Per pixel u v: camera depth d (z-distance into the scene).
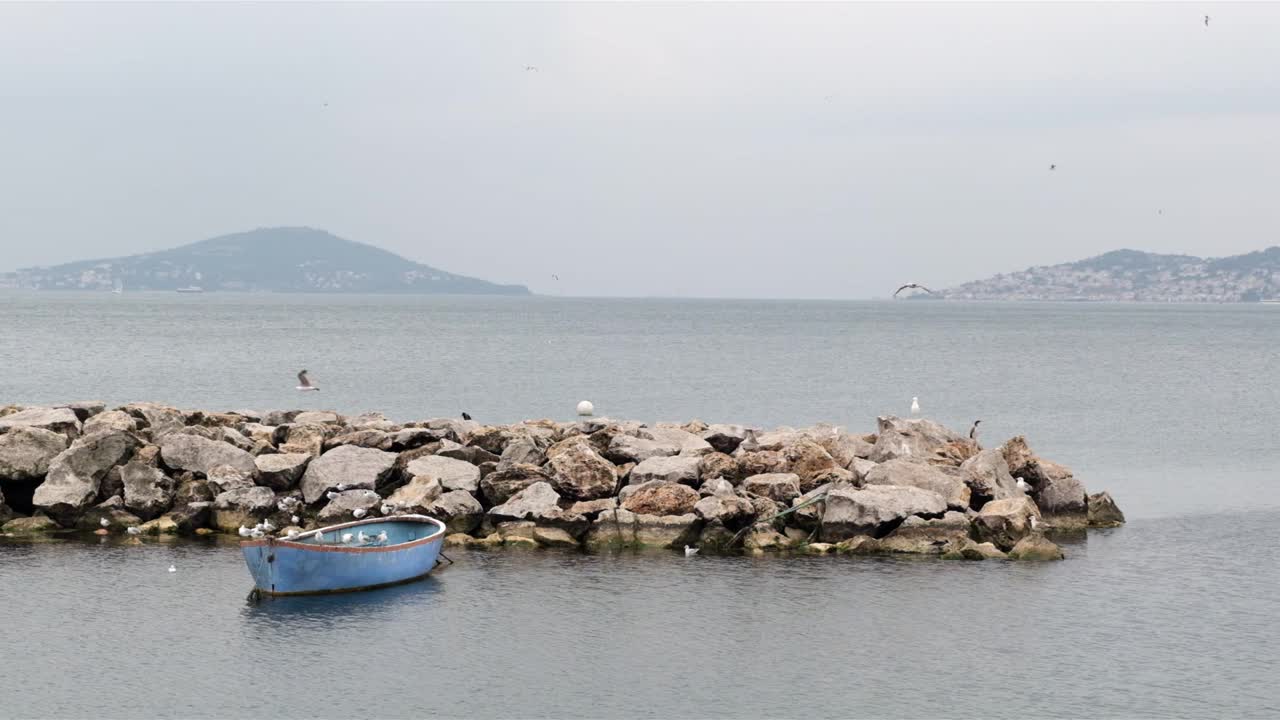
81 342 150.75
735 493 43.72
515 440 47.00
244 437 47.28
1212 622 35.34
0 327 185.00
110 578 38.09
